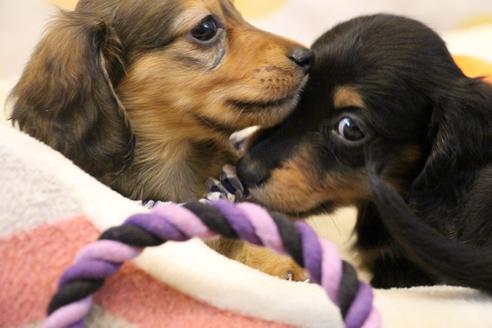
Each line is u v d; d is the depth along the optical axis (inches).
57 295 13.4
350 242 19.4
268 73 17.8
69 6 28.5
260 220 13.2
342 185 17.9
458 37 26.4
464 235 17.0
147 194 19.2
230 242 17.9
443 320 14.6
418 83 17.6
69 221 14.9
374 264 18.7
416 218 14.4
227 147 19.6
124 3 18.2
